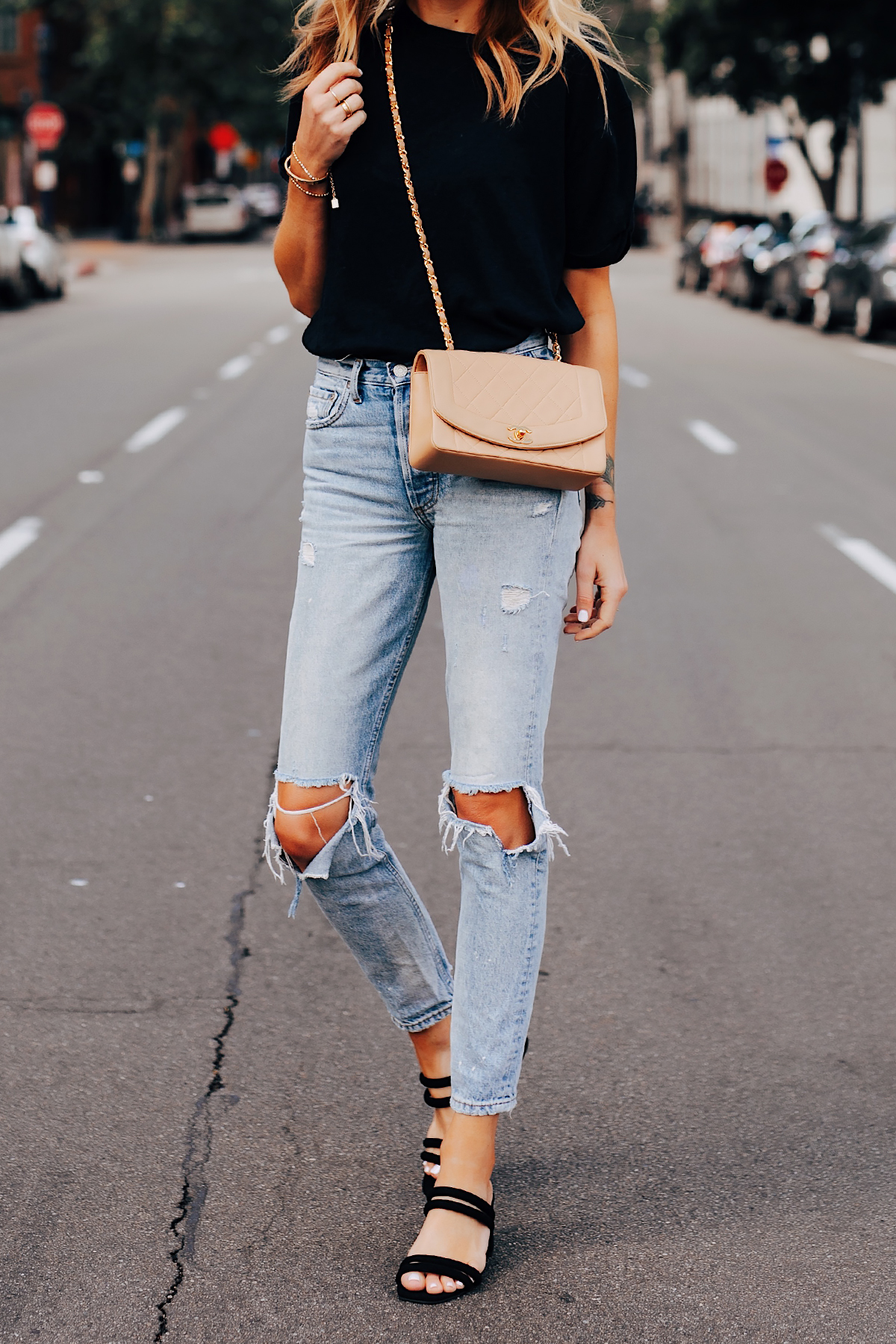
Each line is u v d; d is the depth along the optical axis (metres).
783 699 6.72
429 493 2.81
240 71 64.56
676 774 5.75
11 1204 3.04
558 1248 2.93
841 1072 3.63
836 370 20.81
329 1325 2.69
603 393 2.88
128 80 64.12
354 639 2.85
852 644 7.61
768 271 30.98
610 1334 2.68
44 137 47.25
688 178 71.50
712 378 19.70
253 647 7.41
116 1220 2.99
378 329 2.78
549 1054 3.70
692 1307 2.76
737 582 8.94
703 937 4.36
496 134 2.74
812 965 4.20
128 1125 3.35
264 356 21.20
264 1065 3.62
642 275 49.50
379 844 2.98
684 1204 3.08
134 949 4.24
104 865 4.83
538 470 2.70
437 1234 2.81
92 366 19.81
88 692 6.69
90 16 64.19
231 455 13.12
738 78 39.09
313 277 2.98
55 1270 2.83
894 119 49.34
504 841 2.86
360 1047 3.71
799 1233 2.99
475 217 2.75
